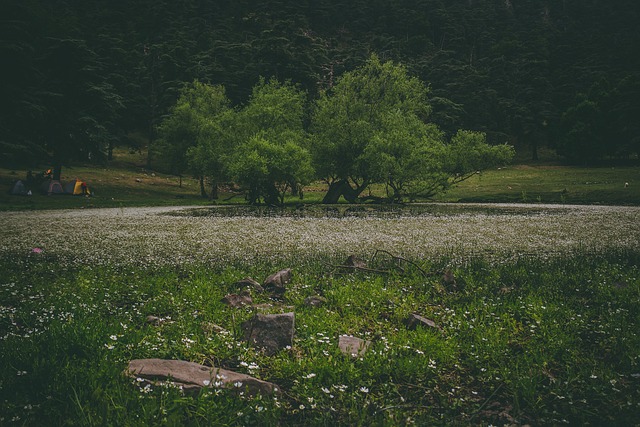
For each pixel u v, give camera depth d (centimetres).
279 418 376
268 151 4469
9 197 4619
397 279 943
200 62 9944
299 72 8612
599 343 571
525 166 9038
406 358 488
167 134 6744
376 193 6575
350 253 1373
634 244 1587
